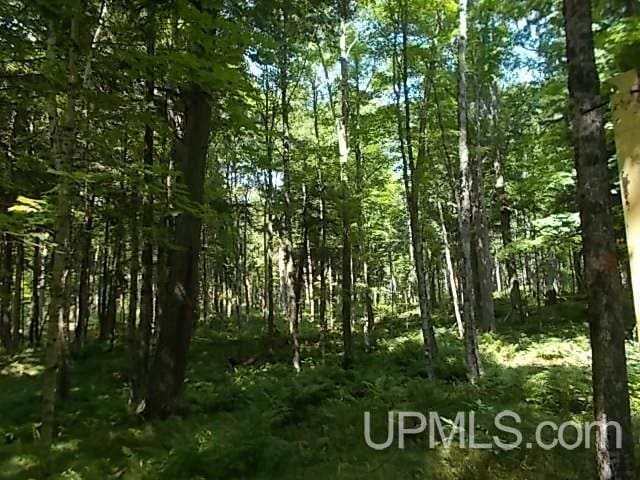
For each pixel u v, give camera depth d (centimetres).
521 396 980
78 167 716
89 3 677
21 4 632
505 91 2342
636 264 312
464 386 1104
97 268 2478
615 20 935
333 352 2047
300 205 2253
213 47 718
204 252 2134
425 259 3506
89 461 702
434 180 2277
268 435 757
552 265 3031
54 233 608
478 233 2288
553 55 1108
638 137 311
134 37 717
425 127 1739
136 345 1128
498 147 2308
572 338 1816
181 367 1000
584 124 530
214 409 1052
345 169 1795
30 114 960
